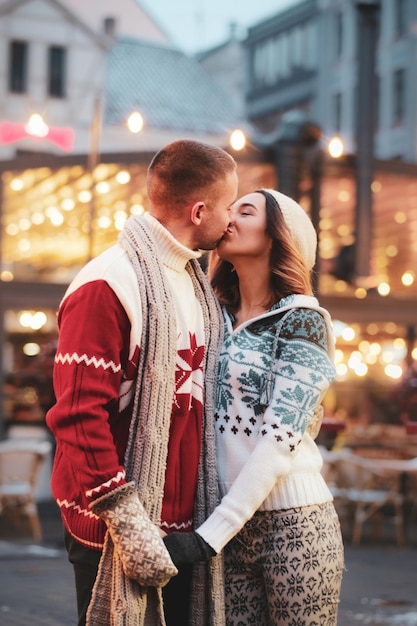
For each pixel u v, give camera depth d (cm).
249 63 3884
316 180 1323
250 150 1270
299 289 286
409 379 1146
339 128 3344
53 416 241
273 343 274
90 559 250
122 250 256
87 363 241
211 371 272
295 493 269
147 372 249
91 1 3459
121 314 247
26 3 2728
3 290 1216
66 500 251
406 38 3052
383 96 3147
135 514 235
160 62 3100
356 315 1361
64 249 1350
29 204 1289
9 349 1477
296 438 262
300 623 266
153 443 246
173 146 265
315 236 301
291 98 3616
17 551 889
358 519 1037
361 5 1362
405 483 1101
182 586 265
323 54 3438
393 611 659
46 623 587
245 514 255
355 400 1520
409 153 3022
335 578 272
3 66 2709
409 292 1506
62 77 2767
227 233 288
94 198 1270
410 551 989
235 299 303
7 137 1195
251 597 275
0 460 966
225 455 271
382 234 1483
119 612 235
